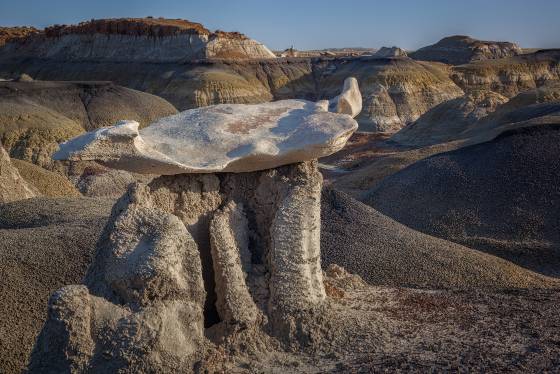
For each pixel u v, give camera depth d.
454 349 9.32
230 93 88.12
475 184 28.12
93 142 8.13
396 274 17.70
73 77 104.12
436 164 30.55
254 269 9.75
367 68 90.00
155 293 8.11
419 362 8.79
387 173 38.38
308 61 103.81
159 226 8.44
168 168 8.73
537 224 25.41
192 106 86.00
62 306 7.70
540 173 27.58
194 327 8.38
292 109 10.38
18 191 23.20
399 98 83.50
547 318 10.87
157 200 9.18
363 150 58.03
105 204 20.92
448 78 89.94
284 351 9.20
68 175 38.00
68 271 15.20
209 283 9.62
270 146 9.28
